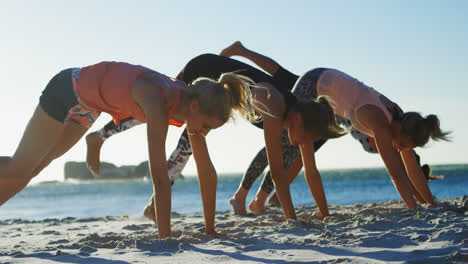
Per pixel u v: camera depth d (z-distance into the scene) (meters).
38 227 5.18
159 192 2.67
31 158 3.09
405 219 3.33
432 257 2.03
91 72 2.99
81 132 3.19
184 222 4.78
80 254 2.40
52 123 3.06
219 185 45.84
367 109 4.05
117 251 2.45
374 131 4.05
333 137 3.59
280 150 3.64
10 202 30.48
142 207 17.11
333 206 6.06
